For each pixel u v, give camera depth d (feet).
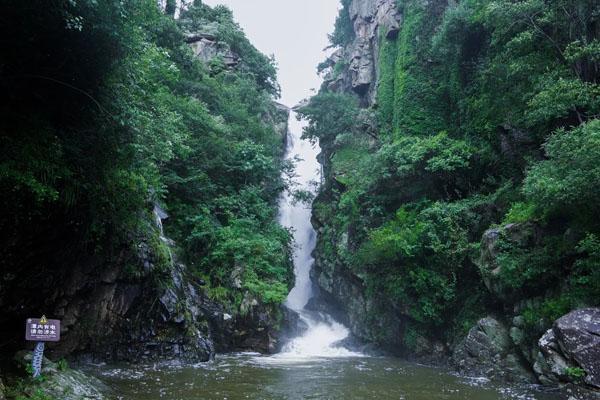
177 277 52.85
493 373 43.65
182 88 89.61
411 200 68.64
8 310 30.71
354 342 69.77
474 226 56.13
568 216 42.32
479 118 65.46
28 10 23.91
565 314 37.78
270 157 82.07
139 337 44.68
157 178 53.01
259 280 62.44
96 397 27.40
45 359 28.66
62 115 29.78
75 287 37.68
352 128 99.14
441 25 83.76
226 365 46.65
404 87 87.61
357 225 73.87
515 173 56.49
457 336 53.21
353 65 119.96
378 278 64.18
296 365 49.03
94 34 26.86
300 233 104.12
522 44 55.21
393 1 106.52
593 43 46.55
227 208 70.03
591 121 39.45
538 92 51.62
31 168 25.61
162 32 92.79
